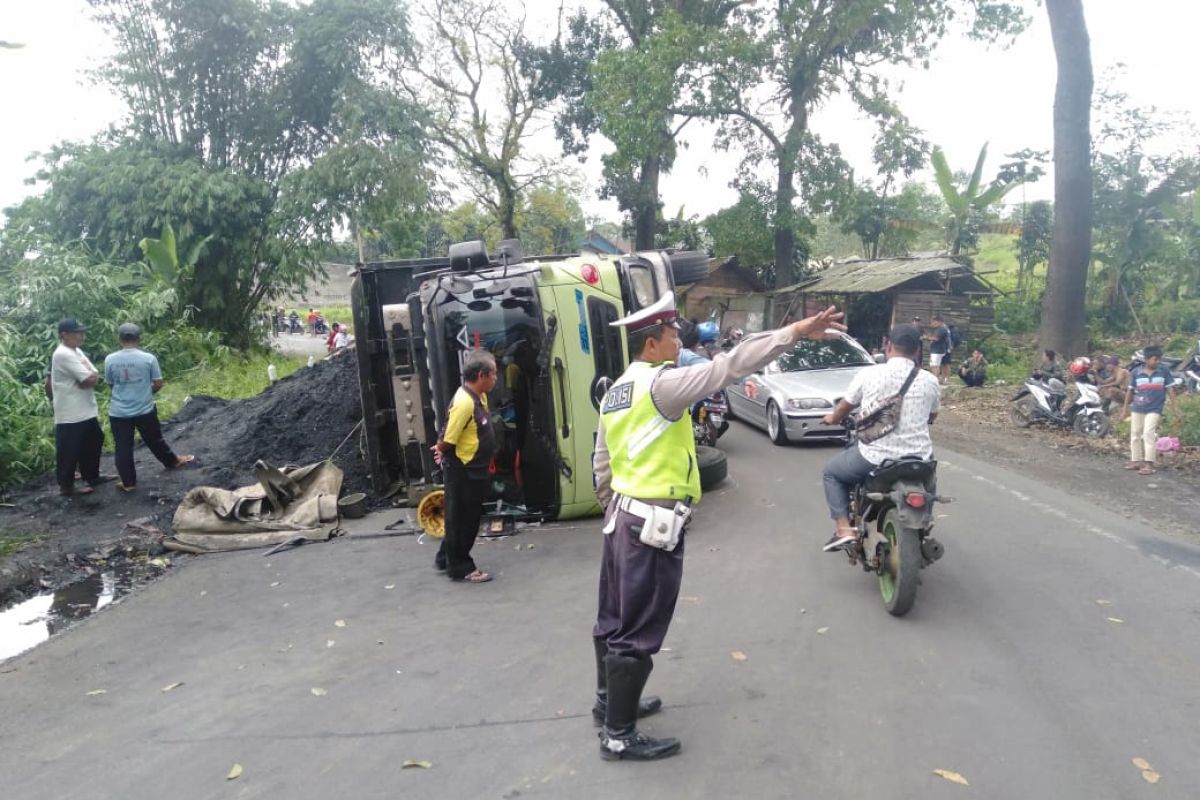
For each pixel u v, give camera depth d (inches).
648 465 138.0
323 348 1258.0
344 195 900.0
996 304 931.3
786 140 1051.3
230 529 293.4
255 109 922.7
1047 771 133.0
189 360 735.7
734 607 208.7
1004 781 130.4
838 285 930.7
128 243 848.9
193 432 444.1
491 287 278.4
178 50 892.6
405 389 313.7
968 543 255.3
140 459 391.5
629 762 139.6
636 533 135.9
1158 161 829.2
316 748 148.0
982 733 145.0
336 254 994.7
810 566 238.8
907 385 203.0
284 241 888.3
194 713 164.1
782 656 178.9
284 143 950.4
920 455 203.2
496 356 282.5
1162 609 200.1
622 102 945.5
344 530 301.1
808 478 353.7
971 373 671.8
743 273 1255.5
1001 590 214.7
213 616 221.0
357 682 175.2
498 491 289.6
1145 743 140.9
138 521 302.0
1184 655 174.9
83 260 633.0
